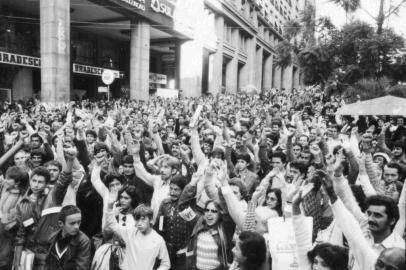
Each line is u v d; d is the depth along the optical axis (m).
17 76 25.53
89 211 4.91
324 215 4.45
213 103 23.89
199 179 5.04
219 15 42.88
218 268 3.94
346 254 2.46
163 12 30.03
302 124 10.41
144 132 9.38
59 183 4.20
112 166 6.20
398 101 10.74
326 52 18.36
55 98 20.31
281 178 4.40
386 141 9.70
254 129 9.66
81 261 3.67
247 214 3.96
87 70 30.28
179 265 4.32
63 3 20.55
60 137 6.67
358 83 16.55
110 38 36.66
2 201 4.16
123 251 3.98
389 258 2.03
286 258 3.19
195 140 5.70
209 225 4.05
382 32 17.69
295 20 20.34
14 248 4.06
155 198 5.04
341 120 12.74
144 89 29.03
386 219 2.81
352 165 5.14
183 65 37.47
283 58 20.78
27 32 26.70
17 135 8.03
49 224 3.99
